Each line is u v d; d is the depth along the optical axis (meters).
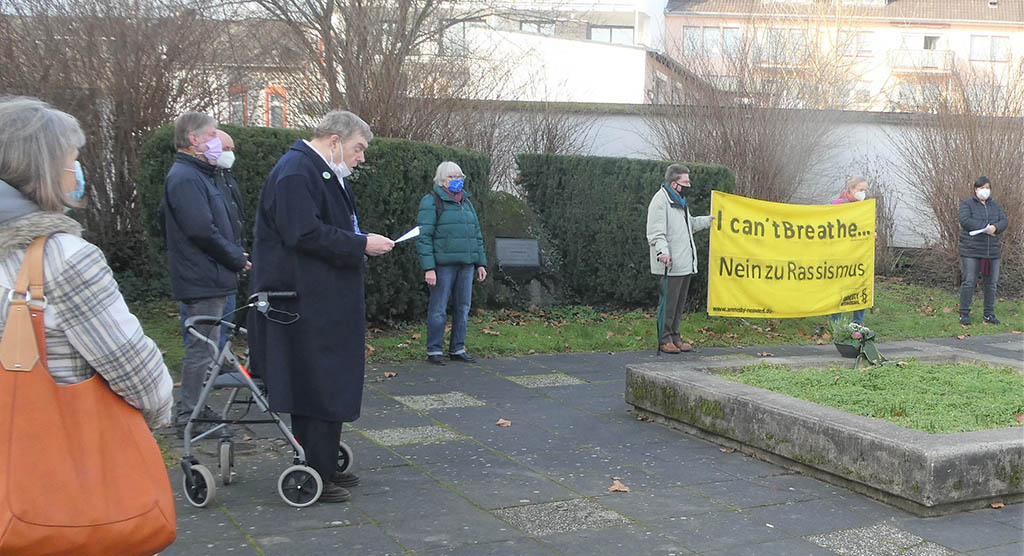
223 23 11.62
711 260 9.95
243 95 12.23
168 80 10.41
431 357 8.57
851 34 23.81
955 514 4.59
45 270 2.28
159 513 2.38
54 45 9.70
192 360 5.72
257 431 5.94
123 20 10.02
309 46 12.61
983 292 13.34
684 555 3.98
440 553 3.93
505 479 5.07
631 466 5.38
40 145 2.31
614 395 7.41
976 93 14.38
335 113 4.50
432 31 13.96
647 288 11.52
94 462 2.30
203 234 5.64
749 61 15.61
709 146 14.98
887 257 15.14
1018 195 13.91
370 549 3.95
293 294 4.36
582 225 12.01
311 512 4.41
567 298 12.21
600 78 34.38
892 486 4.65
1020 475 4.72
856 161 15.62
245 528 4.17
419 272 9.98
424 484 4.94
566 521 4.39
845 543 4.16
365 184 9.21
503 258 11.66
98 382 2.37
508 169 14.78
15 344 2.25
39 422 2.25
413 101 12.03
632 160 11.48
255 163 8.69
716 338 10.33
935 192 14.39
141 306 9.95
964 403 5.76
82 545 2.25
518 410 6.80
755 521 4.44
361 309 4.56
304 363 4.40
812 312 10.38
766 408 5.48
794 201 15.43
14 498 2.19
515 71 20.20
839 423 5.03
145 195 8.44
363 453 5.55
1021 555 4.03
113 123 10.16
